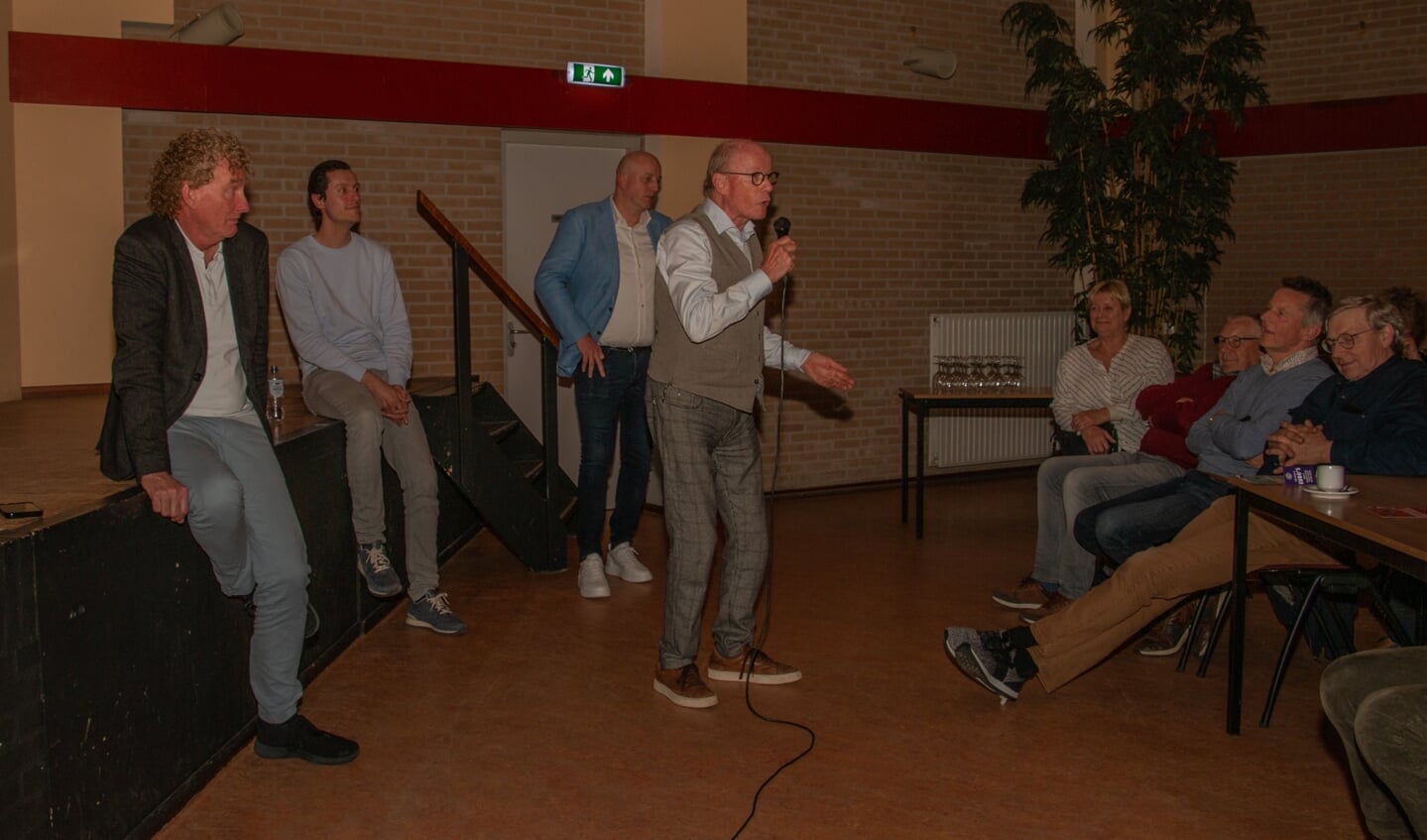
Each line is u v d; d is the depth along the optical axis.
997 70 8.40
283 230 6.21
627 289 5.04
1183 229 7.52
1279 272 8.32
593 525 5.15
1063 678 3.71
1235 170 7.72
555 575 5.53
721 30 7.14
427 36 6.48
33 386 5.88
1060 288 8.82
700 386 3.55
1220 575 3.64
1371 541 2.68
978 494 7.80
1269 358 3.96
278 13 6.16
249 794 3.09
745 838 2.85
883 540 6.38
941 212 8.20
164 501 2.69
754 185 3.47
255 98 6.00
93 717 2.56
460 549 6.08
